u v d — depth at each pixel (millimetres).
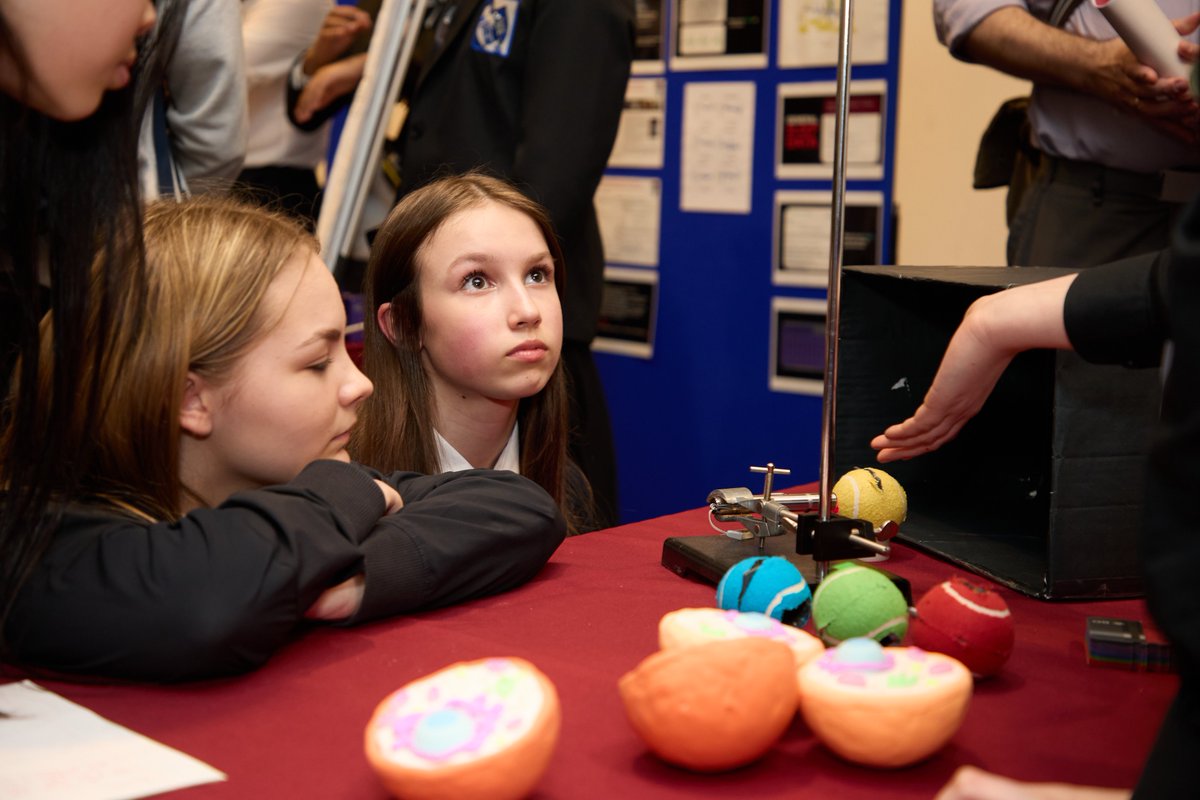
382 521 979
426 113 2230
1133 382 1038
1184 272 538
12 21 846
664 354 2957
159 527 864
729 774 689
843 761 706
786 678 689
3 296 984
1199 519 538
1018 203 2119
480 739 629
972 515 1342
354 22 2285
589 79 2041
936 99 2822
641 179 2934
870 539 998
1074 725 768
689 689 664
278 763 696
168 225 985
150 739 724
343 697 794
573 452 2150
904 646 855
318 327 995
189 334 937
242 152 1756
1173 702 580
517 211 1347
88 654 810
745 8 2693
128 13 900
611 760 703
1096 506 1049
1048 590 1053
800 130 2654
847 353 1357
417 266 1342
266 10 2125
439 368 1366
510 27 2107
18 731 723
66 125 938
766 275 2762
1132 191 1829
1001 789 593
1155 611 550
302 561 853
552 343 1354
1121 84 1663
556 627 937
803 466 2771
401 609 952
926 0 2793
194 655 798
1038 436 1397
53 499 884
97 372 917
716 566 1041
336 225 2109
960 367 1047
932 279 1177
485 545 1003
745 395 2840
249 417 969
